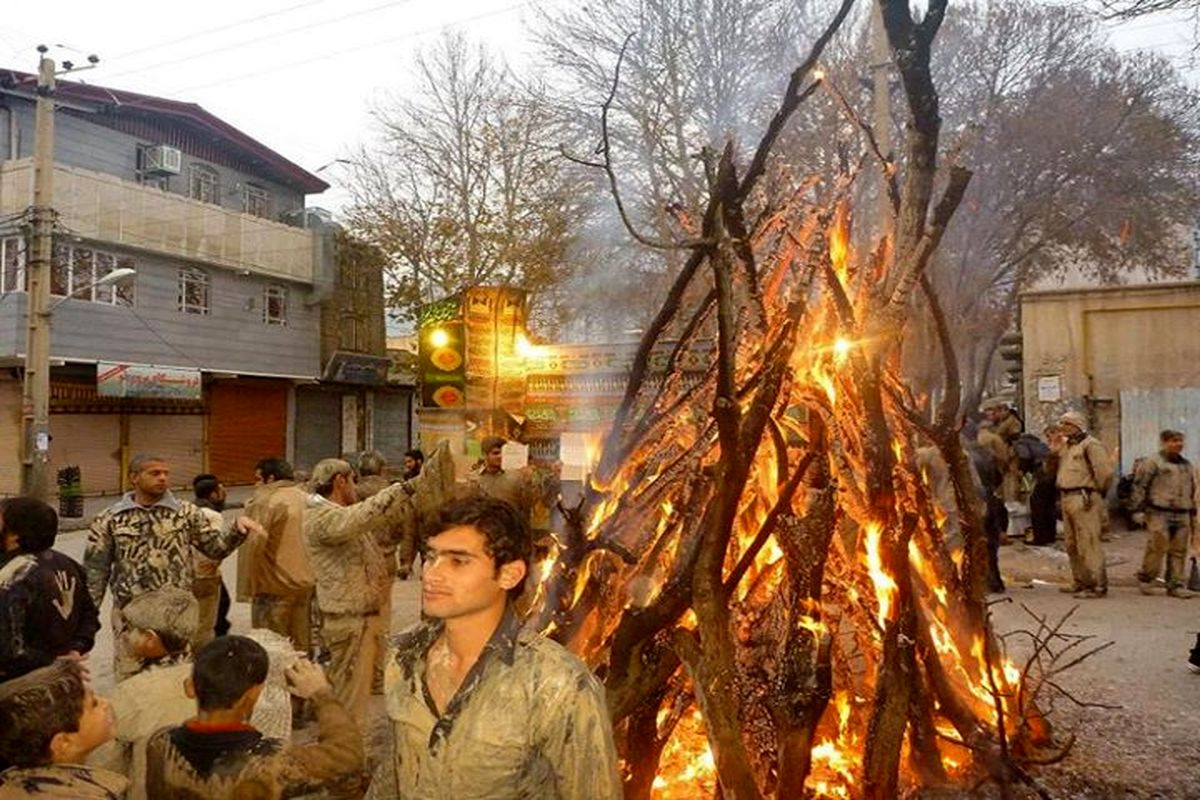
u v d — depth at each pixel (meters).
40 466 15.85
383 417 31.22
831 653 3.10
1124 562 9.02
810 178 3.85
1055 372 13.69
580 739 1.73
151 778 2.25
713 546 2.83
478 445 9.07
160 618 3.16
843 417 3.55
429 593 1.78
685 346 3.78
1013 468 12.16
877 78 9.48
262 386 25.98
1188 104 18.88
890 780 3.09
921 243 3.22
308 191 29.22
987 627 4.05
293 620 5.54
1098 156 20.12
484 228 22.55
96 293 20.47
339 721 2.39
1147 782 3.82
